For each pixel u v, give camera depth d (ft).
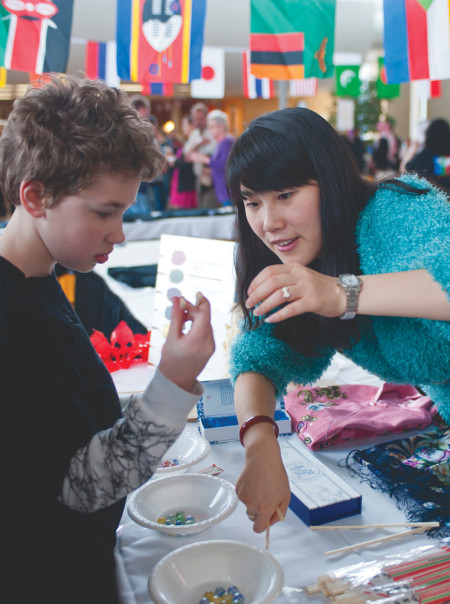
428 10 5.88
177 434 2.04
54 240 2.18
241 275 3.65
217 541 2.42
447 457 3.22
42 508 2.04
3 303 2.04
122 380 4.68
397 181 3.02
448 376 3.17
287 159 2.87
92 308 7.74
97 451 2.01
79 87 2.16
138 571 2.48
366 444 3.59
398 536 2.65
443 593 2.20
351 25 12.64
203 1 6.03
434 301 2.53
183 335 2.04
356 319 3.25
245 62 11.90
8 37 5.53
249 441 2.94
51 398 1.98
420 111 28.73
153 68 6.11
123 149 2.06
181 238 4.78
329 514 2.79
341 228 3.00
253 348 3.51
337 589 2.24
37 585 2.09
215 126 16.61
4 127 2.16
